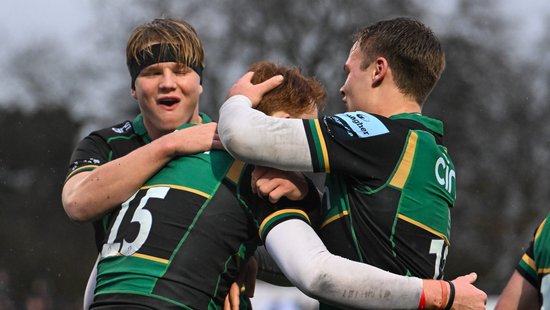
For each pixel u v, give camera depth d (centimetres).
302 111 1273
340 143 1188
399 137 1212
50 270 8938
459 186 9225
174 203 1214
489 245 8694
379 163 1198
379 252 1197
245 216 1230
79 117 10138
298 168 1193
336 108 9081
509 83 9562
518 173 9225
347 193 1217
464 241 8800
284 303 4228
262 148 1178
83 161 1366
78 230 9400
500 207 9062
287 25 9544
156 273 1188
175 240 1200
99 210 1249
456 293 1159
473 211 9044
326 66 9569
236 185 1229
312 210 1233
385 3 9625
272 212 1203
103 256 1237
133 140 1420
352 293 1138
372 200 1198
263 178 1206
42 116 10075
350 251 1209
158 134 1405
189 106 1384
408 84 1284
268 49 9506
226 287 1235
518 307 1291
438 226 1224
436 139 1260
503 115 9488
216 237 1212
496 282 5238
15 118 10069
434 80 1306
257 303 4234
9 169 9862
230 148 1193
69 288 8838
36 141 10006
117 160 1256
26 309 7769
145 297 1179
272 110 1263
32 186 9869
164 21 1399
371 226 1198
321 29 9544
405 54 1278
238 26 9494
